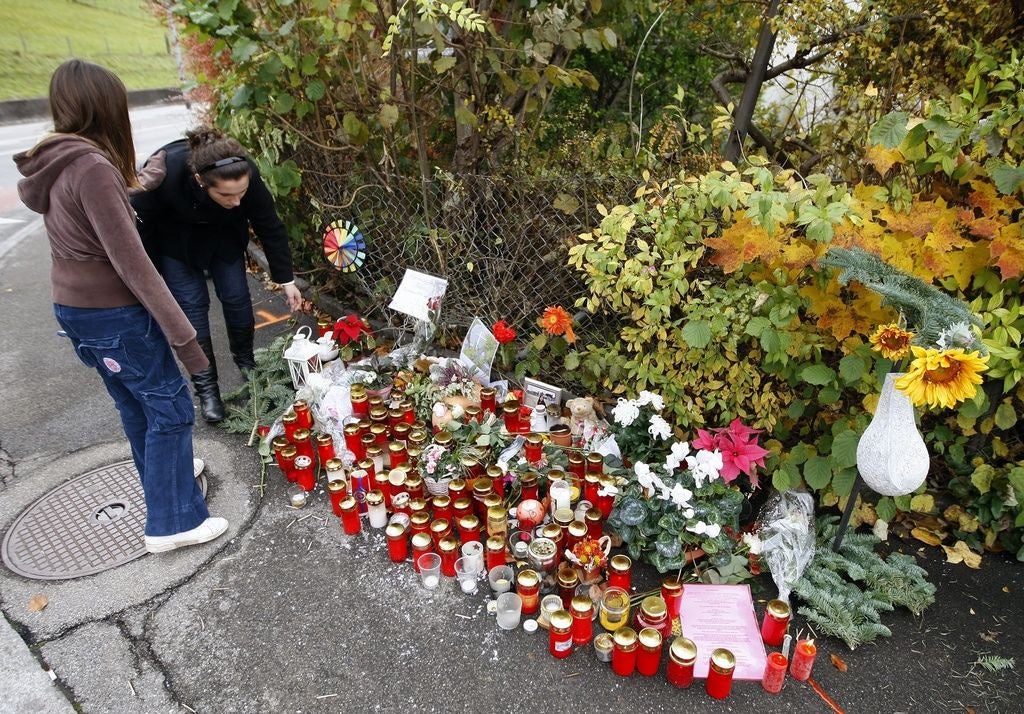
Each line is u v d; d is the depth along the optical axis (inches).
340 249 135.6
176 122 540.4
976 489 98.7
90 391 140.6
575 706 74.7
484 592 90.6
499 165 138.9
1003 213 88.3
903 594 86.5
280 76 138.7
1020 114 83.2
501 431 109.3
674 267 95.8
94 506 107.0
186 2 129.3
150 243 113.8
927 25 117.2
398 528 94.2
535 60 141.9
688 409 104.0
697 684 77.3
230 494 109.7
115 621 86.4
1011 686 77.3
